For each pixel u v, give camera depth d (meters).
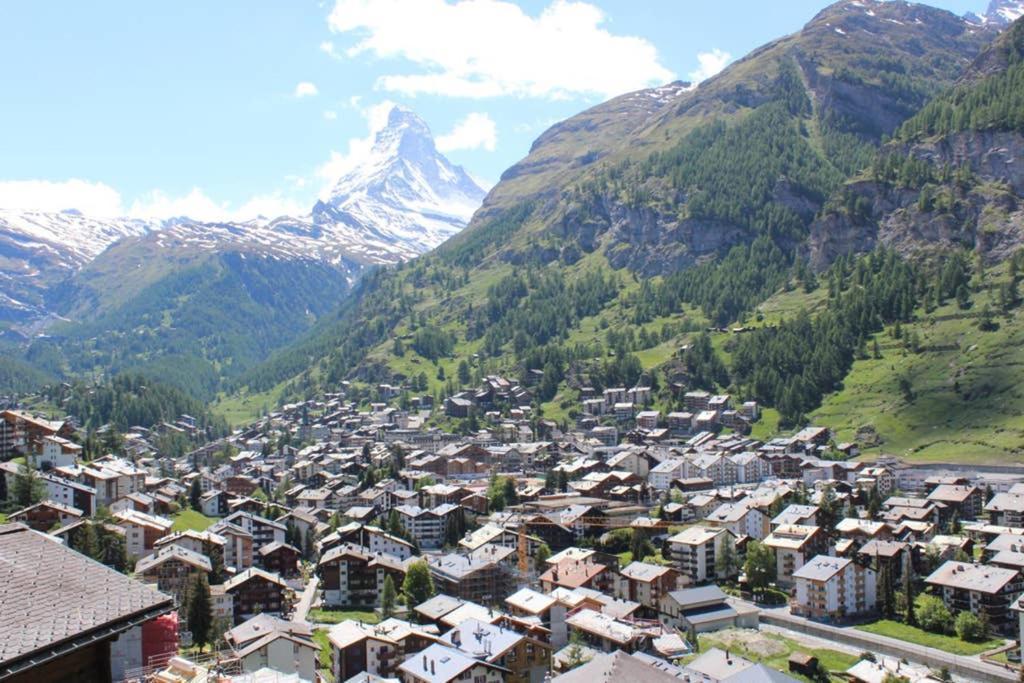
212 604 171.88
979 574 198.62
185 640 164.00
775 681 129.50
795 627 198.88
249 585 196.88
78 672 31.03
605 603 192.75
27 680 29.39
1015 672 163.50
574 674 122.25
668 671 136.50
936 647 180.62
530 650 151.62
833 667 172.62
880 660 169.50
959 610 197.12
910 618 197.62
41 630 29.61
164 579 196.38
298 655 143.00
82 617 30.89
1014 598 194.00
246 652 140.00
